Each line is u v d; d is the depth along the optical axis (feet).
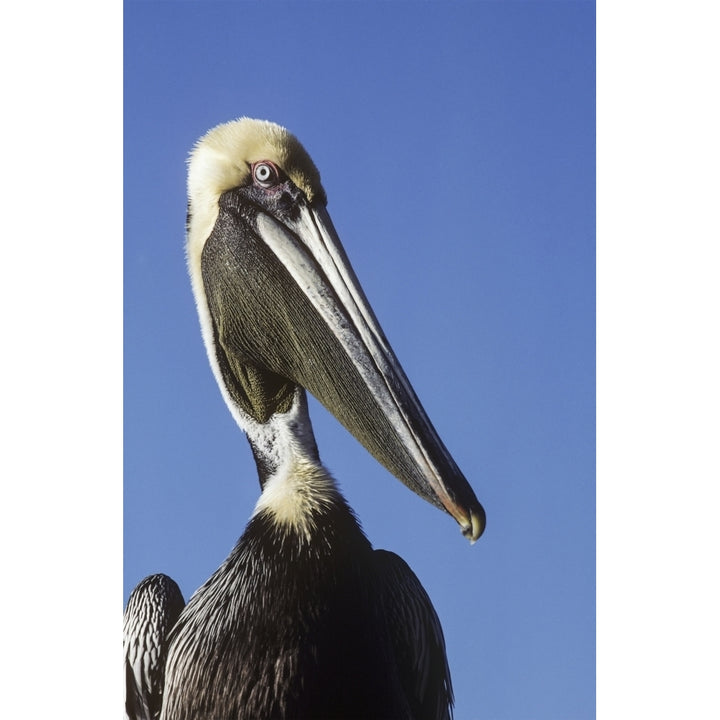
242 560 24.44
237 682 23.98
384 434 24.50
